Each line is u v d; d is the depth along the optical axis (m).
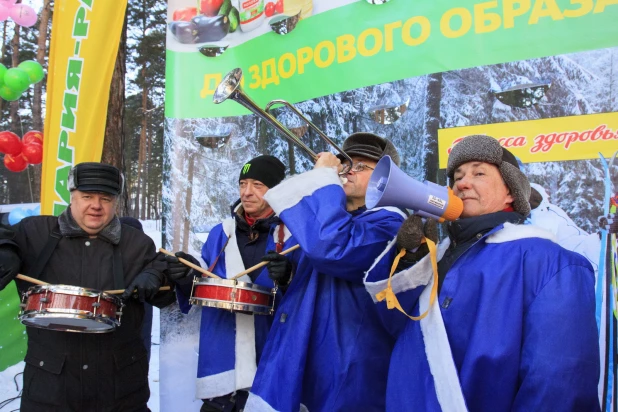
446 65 3.05
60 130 3.81
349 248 1.95
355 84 3.33
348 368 2.08
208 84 3.86
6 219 4.41
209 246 2.82
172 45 3.95
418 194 1.69
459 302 1.69
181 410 3.31
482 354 1.56
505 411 1.54
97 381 2.44
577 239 2.71
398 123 3.19
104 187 2.47
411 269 1.78
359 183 2.36
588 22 2.74
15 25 10.33
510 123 2.89
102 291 2.28
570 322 1.50
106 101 3.86
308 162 3.54
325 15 3.43
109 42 3.87
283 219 2.05
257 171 2.74
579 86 2.75
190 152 3.88
